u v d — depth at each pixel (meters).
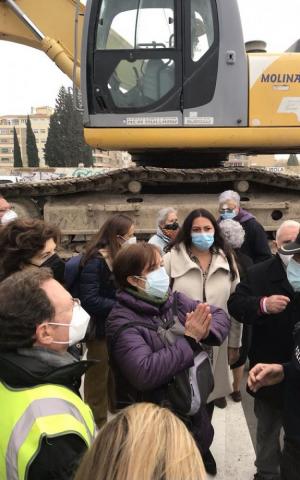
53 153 60.06
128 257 2.39
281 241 2.94
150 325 2.36
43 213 7.27
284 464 2.22
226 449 3.43
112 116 6.07
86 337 3.38
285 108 6.13
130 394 2.33
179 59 5.98
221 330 2.58
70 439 1.35
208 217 3.20
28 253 2.62
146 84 6.02
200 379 2.35
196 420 2.37
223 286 3.19
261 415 2.80
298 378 2.12
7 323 1.54
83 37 5.98
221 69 6.00
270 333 2.71
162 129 6.08
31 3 7.43
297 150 6.91
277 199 6.98
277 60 6.08
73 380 1.59
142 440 0.96
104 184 6.70
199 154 7.11
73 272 3.43
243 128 6.12
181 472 0.92
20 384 1.48
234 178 6.60
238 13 5.96
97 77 6.02
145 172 6.52
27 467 1.29
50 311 1.61
